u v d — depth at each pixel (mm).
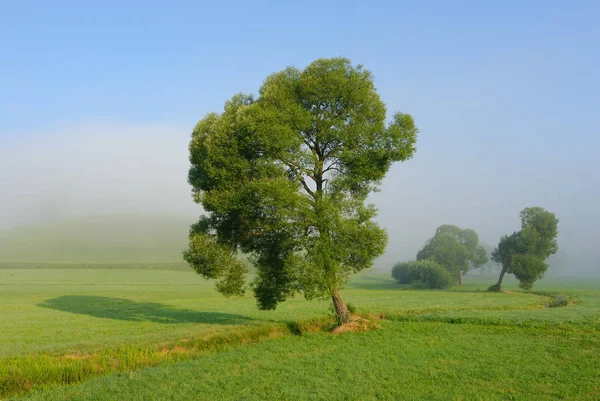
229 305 61750
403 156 32562
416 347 28281
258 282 34312
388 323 39281
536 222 106562
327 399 17891
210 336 31312
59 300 67688
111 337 32156
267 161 29844
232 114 31094
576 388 19109
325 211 29609
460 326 37531
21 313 50219
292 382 20344
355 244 31109
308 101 32406
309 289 30219
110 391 19297
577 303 67438
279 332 34531
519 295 88250
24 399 18797
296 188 30172
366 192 36281
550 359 24703
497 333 34062
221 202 29891
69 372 22172
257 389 19359
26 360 22609
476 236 174500
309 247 30359
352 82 31703
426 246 167875
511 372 21875
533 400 17516
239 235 33562
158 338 31266
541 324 37000
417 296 83250
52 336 33188
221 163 29953
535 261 102250
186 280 132500
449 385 19656
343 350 27531
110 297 74562
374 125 32250
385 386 19688
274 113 29719
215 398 18125
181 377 21359
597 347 28094
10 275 130625
